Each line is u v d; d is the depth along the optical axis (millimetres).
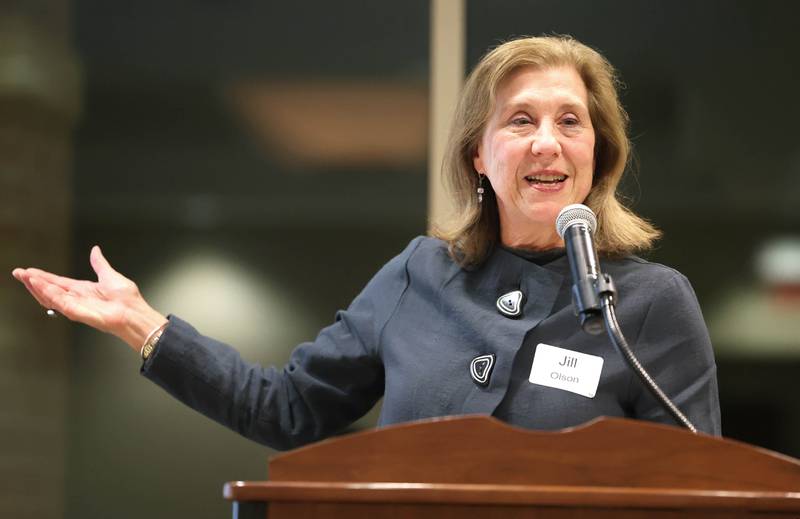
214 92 13938
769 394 12469
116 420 13320
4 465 13336
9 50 14109
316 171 13594
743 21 12984
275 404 7164
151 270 13656
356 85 13734
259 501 4465
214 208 13680
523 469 4660
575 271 5730
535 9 12961
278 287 13391
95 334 13531
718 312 12633
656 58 12984
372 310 7109
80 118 14031
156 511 13070
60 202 13859
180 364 6910
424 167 13453
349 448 4711
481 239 6957
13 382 13453
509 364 6289
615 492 4344
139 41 14102
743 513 4355
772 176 12820
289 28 13914
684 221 12781
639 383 6230
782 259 12688
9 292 13695
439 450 4691
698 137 12875
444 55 12766
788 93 12922
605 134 7043
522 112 6781
